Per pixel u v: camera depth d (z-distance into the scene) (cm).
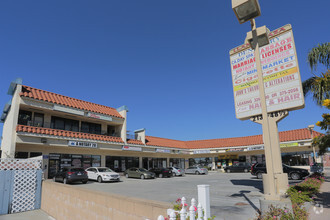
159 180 2281
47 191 1137
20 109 2022
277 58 1007
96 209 685
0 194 1084
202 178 2464
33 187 1188
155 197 1168
